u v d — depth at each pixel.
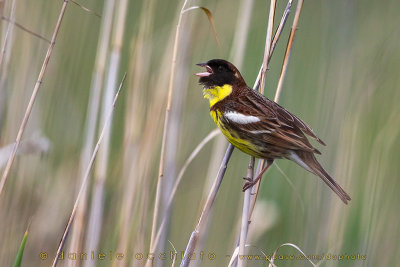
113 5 9.23
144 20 9.51
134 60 9.45
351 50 11.64
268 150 8.82
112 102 9.15
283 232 10.77
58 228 10.59
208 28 11.30
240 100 8.99
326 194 10.82
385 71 11.05
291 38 8.48
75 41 11.29
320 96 11.48
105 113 9.16
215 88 9.24
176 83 9.63
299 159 8.86
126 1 9.14
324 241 10.60
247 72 11.45
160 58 10.57
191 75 11.27
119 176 9.82
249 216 8.49
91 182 9.35
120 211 9.36
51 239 10.52
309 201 10.93
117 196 9.97
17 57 10.48
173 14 11.25
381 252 10.38
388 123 10.73
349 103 11.16
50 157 10.91
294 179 11.20
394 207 10.54
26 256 10.40
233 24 11.54
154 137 9.37
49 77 10.96
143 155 9.31
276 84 11.52
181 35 9.69
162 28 10.91
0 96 9.45
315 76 11.88
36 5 10.70
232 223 11.15
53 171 10.91
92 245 9.02
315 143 11.28
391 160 10.59
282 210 10.99
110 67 9.13
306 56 11.98
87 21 11.39
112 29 9.48
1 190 7.96
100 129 9.21
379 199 10.47
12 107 10.41
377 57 11.07
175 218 11.02
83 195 8.86
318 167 8.82
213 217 11.16
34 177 10.71
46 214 10.62
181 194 11.11
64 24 11.18
